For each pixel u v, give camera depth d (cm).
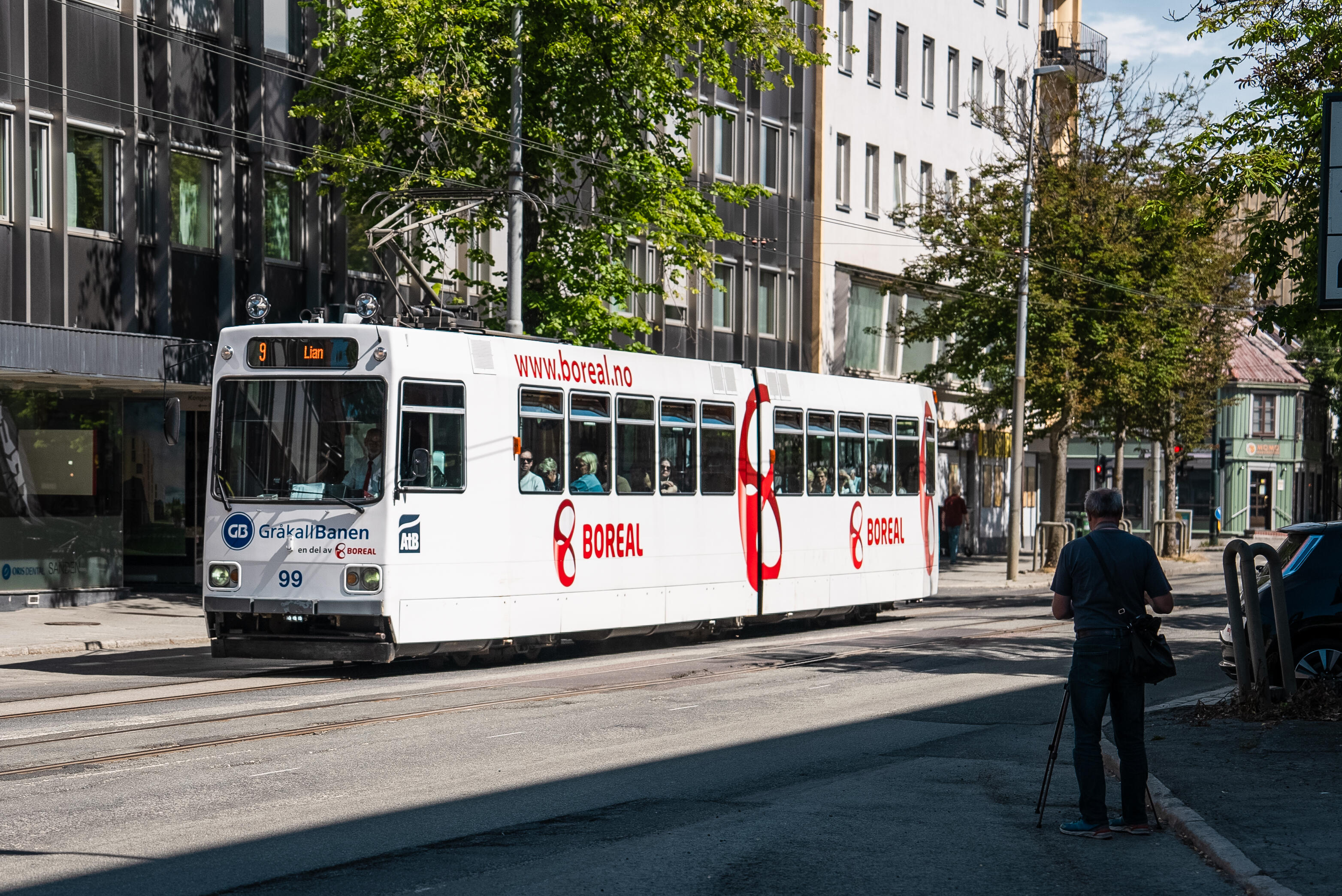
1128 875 742
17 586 2403
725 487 2025
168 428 1593
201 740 1130
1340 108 1021
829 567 2250
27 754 1063
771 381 2133
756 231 4094
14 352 2191
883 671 1655
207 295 2617
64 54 2361
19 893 684
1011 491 3634
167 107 2528
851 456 2320
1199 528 7750
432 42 2312
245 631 1564
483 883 708
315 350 1551
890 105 4688
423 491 1551
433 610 1560
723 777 1006
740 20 2558
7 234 2291
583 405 1773
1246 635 1324
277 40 2731
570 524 1742
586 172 2638
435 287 2623
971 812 893
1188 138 1786
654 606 1884
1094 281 3750
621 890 698
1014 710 1350
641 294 2670
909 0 4775
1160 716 1257
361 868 736
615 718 1277
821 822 857
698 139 3856
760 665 1714
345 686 1488
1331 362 7531
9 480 2395
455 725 1222
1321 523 1370
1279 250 1742
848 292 4491
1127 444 7281
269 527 1543
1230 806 877
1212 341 4478
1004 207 3925
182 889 693
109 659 1798
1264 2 1734
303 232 2789
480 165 2545
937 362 4366
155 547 2772
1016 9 5450
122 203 2475
